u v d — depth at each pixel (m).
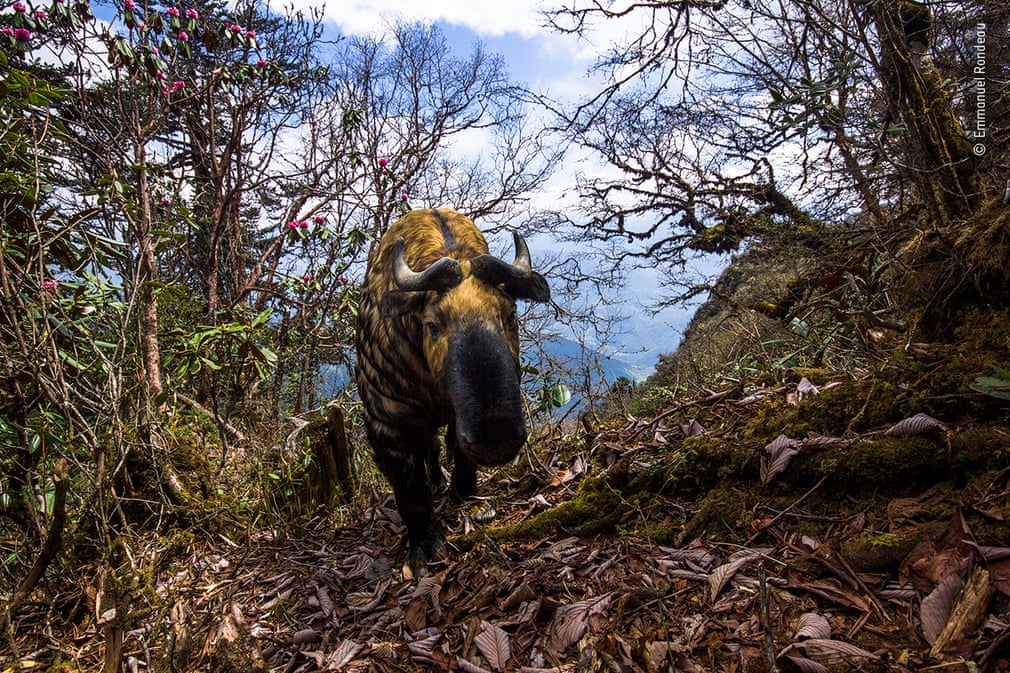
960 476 2.25
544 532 3.04
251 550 3.67
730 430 3.13
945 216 4.16
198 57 7.23
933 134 3.96
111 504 3.62
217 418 4.52
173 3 6.22
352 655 2.48
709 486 2.87
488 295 2.84
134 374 3.88
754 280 12.42
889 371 2.81
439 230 3.49
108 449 3.66
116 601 2.84
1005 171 4.74
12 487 3.38
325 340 6.86
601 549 2.76
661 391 5.48
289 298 6.56
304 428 4.32
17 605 2.74
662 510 2.86
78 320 3.39
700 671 1.87
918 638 1.77
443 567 3.09
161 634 2.69
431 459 4.20
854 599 1.98
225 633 2.45
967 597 1.76
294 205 7.42
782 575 2.18
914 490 2.32
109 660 2.45
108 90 5.57
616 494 2.95
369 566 3.27
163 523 3.73
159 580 3.28
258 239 9.30
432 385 3.12
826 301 3.78
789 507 2.48
